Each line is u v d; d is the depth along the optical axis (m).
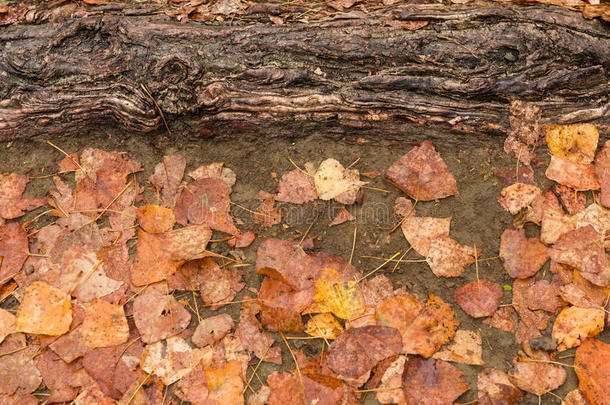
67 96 1.84
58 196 1.82
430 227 1.72
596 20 1.81
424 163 1.78
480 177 1.78
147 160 1.87
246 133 1.89
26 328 1.59
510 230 1.69
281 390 1.53
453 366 1.54
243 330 1.62
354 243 1.74
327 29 1.86
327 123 1.86
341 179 1.80
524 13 1.83
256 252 1.74
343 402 1.50
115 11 1.93
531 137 1.79
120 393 1.52
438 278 1.68
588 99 1.82
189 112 1.83
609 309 1.58
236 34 1.85
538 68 1.81
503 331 1.60
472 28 1.83
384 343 1.56
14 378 1.56
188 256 1.67
